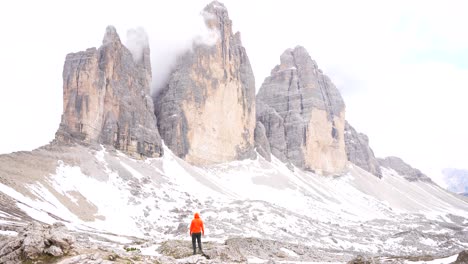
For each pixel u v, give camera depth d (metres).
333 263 40.12
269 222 99.00
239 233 83.31
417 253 94.25
